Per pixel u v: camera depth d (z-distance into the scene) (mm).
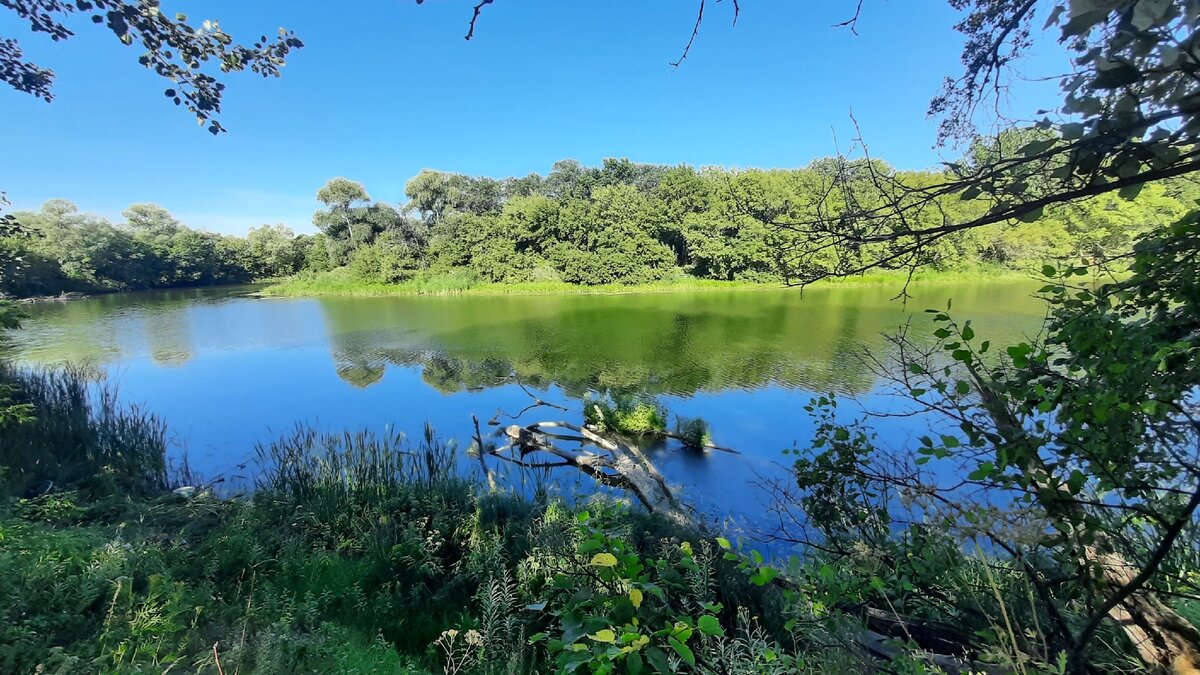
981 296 26094
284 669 3041
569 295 41219
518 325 26281
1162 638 1858
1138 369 1534
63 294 45812
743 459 9789
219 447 10555
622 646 1503
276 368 18172
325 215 56781
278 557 5051
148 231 59094
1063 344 1933
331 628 3850
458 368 17734
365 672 3336
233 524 5504
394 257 50750
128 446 8969
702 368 16359
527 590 4312
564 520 5293
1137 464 1836
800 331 21938
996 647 1761
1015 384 1919
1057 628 2131
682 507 7414
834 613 2326
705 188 45938
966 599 2316
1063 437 1752
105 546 4238
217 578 4539
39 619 2891
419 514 6062
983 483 1967
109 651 2828
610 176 65938
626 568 1742
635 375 15898
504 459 10234
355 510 6180
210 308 36594
